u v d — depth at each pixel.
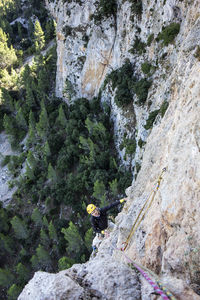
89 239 42.78
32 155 67.06
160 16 35.09
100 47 54.44
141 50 42.28
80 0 56.16
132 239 9.26
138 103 39.78
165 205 6.73
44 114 71.38
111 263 5.77
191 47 15.41
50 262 51.25
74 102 68.50
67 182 56.88
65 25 61.75
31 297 5.39
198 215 5.40
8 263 57.41
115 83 50.69
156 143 16.06
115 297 4.89
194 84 8.38
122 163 50.00
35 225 59.84
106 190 49.16
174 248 5.84
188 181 5.94
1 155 81.81
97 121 59.09
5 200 69.62
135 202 11.97
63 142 67.94
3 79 99.69
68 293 4.98
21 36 126.50
